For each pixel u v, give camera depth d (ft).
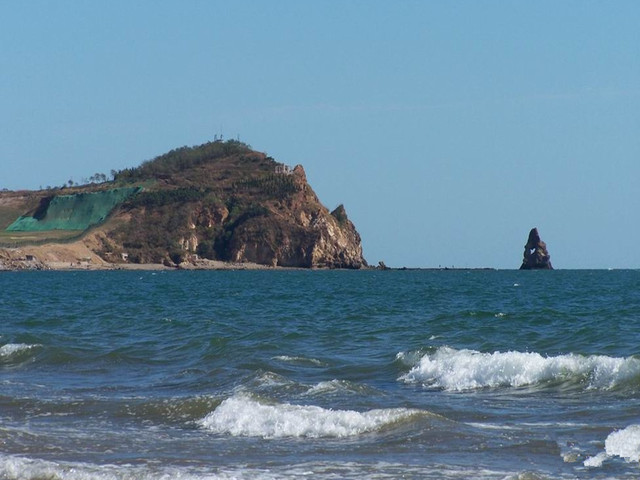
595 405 112.57
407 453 90.43
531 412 109.50
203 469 85.25
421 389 130.21
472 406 114.21
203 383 138.00
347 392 122.42
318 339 201.57
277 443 96.68
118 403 117.60
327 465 86.22
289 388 125.90
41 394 129.80
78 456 91.40
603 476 80.48
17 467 84.74
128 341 205.46
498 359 136.36
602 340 181.98
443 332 211.20
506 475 81.25
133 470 84.33
